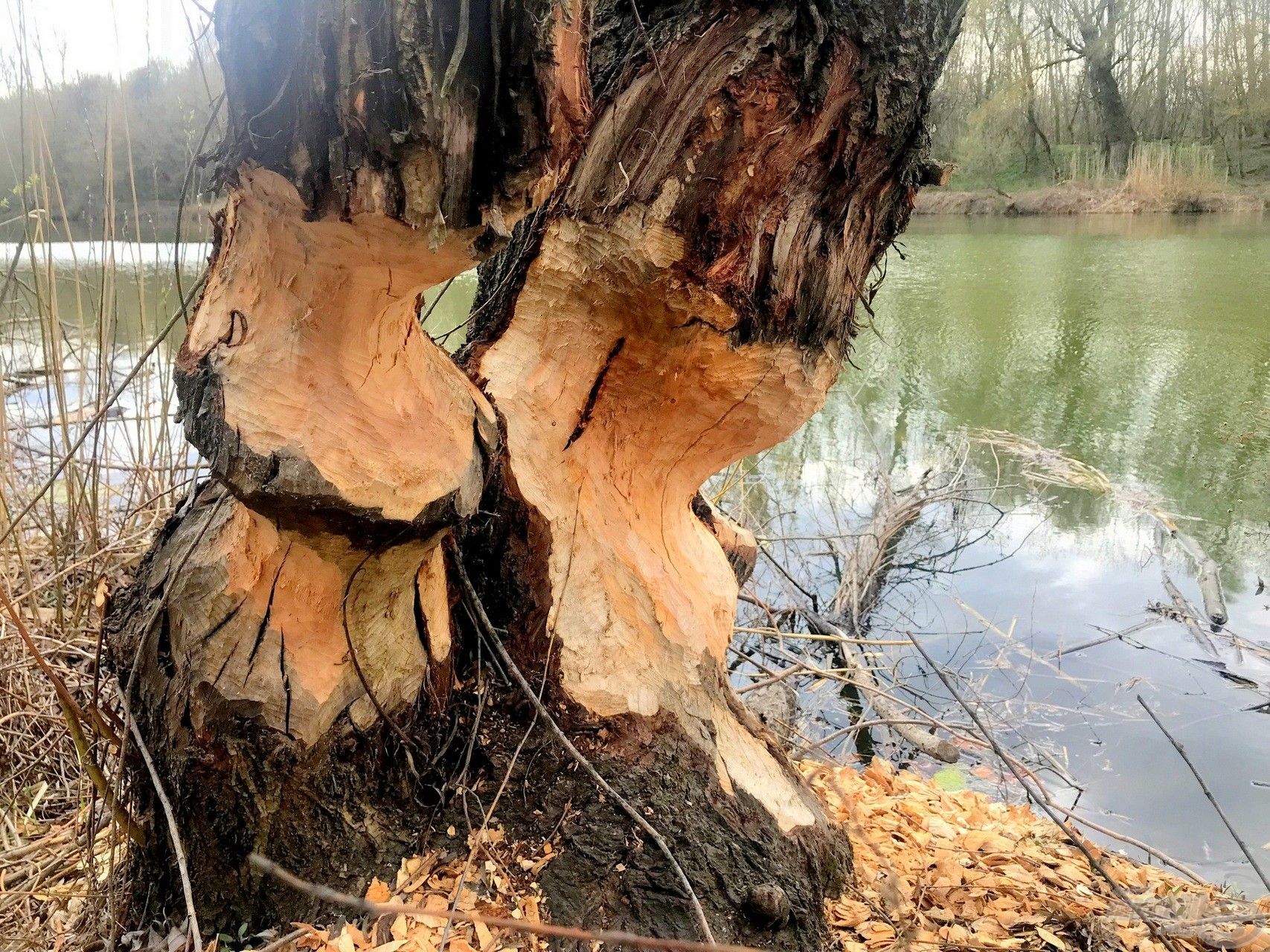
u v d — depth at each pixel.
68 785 2.16
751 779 1.71
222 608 1.36
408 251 1.14
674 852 1.51
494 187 1.11
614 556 1.75
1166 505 4.95
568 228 1.59
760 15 1.47
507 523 1.71
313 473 1.19
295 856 1.43
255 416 1.19
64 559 2.85
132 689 1.49
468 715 1.65
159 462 3.72
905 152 1.62
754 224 1.52
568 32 1.10
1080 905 1.82
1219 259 7.32
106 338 3.04
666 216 1.49
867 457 5.87
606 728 1.64
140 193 3.74
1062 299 6.94
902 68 1.50
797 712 3.37
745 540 2.48
